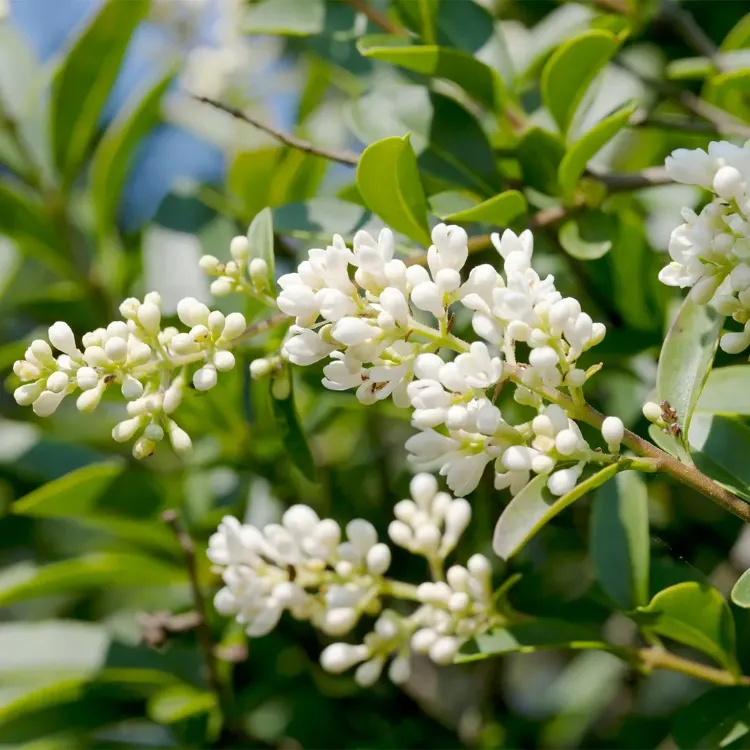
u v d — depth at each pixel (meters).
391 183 0.43
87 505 0.50
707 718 0.43
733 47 0.51
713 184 0.39
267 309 0.48
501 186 0.46
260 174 0.54
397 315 0.39
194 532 0.51
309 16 0.49
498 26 0.48
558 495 0.39
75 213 0.61
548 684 0.65
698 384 0.40
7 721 0.50
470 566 0.43
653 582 0.46
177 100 0.65
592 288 0.48
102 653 0.50
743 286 0.39
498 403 0.48
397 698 0.52
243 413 0.50
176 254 0.51
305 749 0.51
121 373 0.40
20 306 0.57
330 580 0.44
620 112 0.43
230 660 0.48
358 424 0.54
